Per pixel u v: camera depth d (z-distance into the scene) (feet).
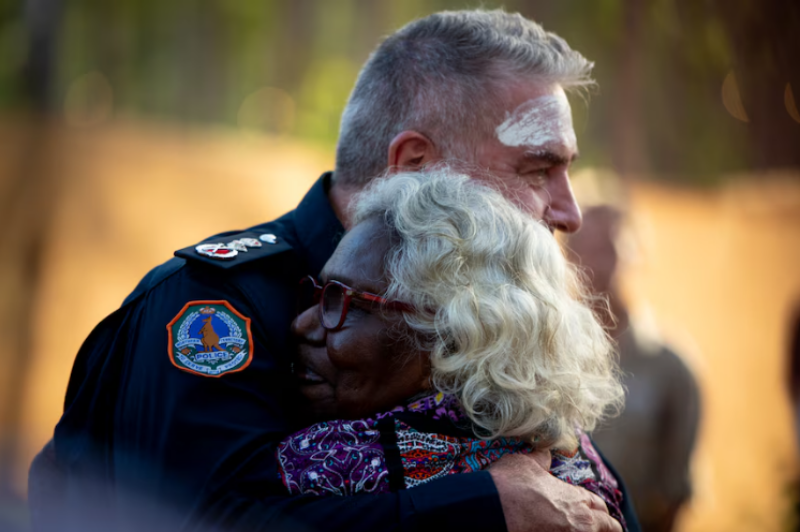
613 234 18.42
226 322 9.13
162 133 51.96
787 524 23.26
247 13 128.67
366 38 104.99
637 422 18.11
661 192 41.01
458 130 10.63
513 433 8.53
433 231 8.62
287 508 8.13
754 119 23.49
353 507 8.11
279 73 122.21
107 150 48.14
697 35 28.81
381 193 9.21
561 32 59.36
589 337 9.20
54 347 38.52
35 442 25.41
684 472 18.52
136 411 8.90
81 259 42.32
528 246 8.88
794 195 35.29
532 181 10.83
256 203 49.26
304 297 9.86
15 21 86.79
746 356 34.50
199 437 8.51
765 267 35.58
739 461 30.32
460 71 10.67
